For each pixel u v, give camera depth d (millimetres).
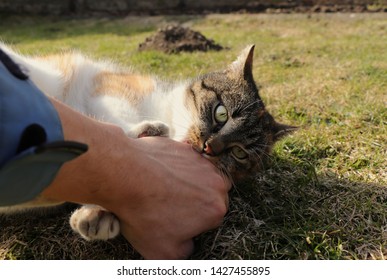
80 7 1643
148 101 404
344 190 342
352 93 531
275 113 491
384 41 890
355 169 372
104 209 264
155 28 1312
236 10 1490
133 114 377
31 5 1637
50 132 182
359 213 312
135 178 239
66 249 301
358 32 1033
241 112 360
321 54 796
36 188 186
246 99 367
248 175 363
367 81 579
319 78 611
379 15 1252
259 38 1024
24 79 191
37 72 358
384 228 298
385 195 332
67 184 212
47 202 244
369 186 343
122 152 232
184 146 302
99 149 217
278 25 1225
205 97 370
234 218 316
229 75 388
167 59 773
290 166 382
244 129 352
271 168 380
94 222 259
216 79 386
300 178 356
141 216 255
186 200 266
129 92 400
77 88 401
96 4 1627
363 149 395
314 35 1037
